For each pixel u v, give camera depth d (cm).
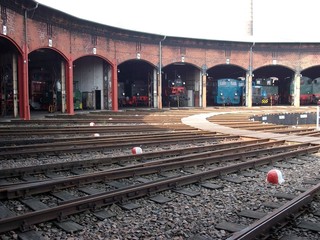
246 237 465
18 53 2427
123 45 3641
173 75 4872
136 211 625
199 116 2777
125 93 4981
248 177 909
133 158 1068
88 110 3609
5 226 509
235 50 4416
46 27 2695
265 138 1565
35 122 2094
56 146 1232
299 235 523
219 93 4781
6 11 2198
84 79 3869
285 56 4534
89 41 3247
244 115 2878
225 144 1362
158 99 4062
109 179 820
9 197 659
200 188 789
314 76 5728
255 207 658
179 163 966
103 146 1217
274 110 3603
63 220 561
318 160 1162
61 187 730
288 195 723
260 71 5584
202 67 4297
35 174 859
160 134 1614
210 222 579
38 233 516
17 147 1136
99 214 595
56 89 3325
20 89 2456
